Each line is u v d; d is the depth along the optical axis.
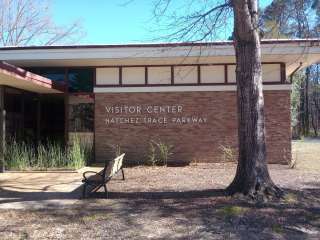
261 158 10.77
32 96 19.88
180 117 19.11
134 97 19.28
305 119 59.91
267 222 8.84
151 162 18.70
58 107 20.08
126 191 11.95
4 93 16.44
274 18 12.40
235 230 8.36
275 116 18.78
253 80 10.79
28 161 17.19
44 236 8.08
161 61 18.45
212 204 10.19
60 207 10.23
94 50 17.67
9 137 17.56
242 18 10.66
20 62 18.53
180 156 19.06
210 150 18.98
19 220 9.11
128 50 17.52
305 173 15.80
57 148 18.53
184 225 8.66
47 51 17.81
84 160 18.00
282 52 17.12
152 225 8.68
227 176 14.82
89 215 9.45
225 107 18.98
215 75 19.05
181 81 19.16
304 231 8.35
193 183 13.21
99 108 19.38
